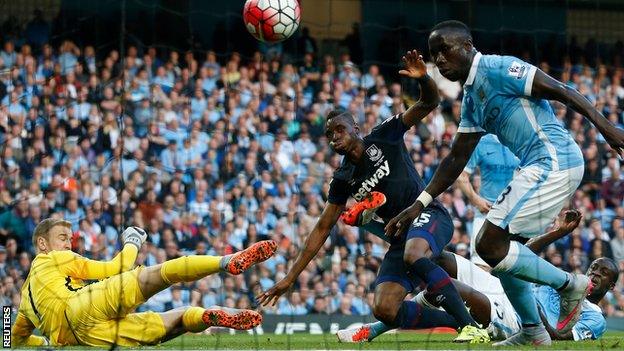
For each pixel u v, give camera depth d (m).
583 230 21.77
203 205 20.98
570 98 8.57
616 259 21.88
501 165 13.02
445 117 23.80
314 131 23.48
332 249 19.89
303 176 22.20
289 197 21.66
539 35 26.80
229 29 25.27
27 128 21.50
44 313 8.96
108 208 20.12
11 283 18.58
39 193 20.25
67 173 20.73
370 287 19.84
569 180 8.68
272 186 21.70
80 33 24.16
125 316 8.84
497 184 13.05
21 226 19.73
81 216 20.08
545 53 26.78
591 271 11.55
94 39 24.33
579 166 8.75
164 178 21.14
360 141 9.70
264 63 24.44
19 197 20.33
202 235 20.42
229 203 21.20
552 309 11.12
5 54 22.81
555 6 26.83
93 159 21.17
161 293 18.19
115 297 8.66
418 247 9.35
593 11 26.92
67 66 23.17
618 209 22.66
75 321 8.78
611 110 26.27
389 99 24.83
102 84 22.52
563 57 26.70
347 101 24.27
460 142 9.16
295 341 11.29
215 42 25.22
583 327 11.08
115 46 24.41
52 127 21.48
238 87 23.62
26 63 22.75
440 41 8.88
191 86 23.20
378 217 9.98
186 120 22.48
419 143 22.83
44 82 22.50
